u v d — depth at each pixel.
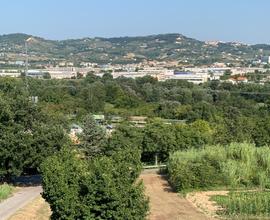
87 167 33.25
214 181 61.03
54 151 60.00
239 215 46.59
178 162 65.38
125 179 31.12
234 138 82.62
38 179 65.12
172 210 49.56
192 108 120.56
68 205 30.97
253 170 63.25
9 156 59.28
